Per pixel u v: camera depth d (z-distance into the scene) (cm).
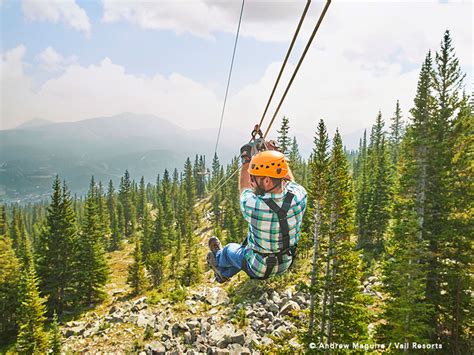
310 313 2078
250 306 3209
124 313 3369
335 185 2131
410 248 1920
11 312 4303
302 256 3938
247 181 317
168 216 9988
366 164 7469
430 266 2200
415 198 2277
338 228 2098
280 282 3581
